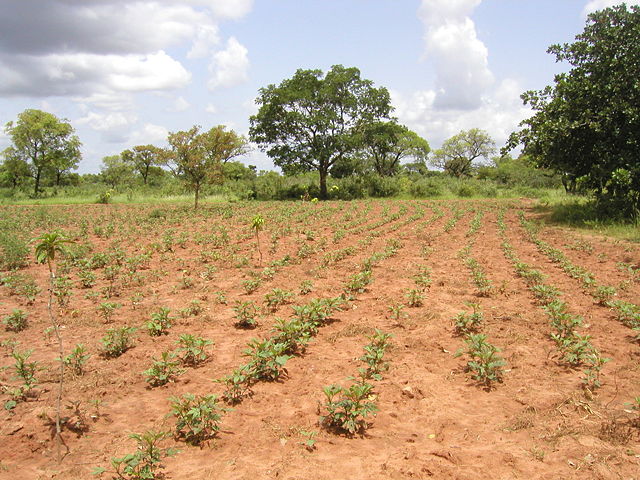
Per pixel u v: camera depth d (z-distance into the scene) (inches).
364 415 174.6
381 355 231.9
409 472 152.0
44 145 1685.5
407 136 2335.1
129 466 144.9
